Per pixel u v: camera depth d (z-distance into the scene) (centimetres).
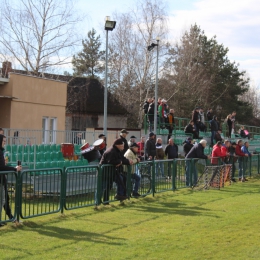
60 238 803
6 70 3231
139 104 4128
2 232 839
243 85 5422
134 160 1275
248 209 1160
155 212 1095
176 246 767
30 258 673
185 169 1568
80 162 1641
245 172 2038
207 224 954
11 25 3203
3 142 928
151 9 3984
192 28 5109
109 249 736
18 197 910
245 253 733
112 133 2322
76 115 3969
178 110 4469
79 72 5503
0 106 2259
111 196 1206
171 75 4475
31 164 1557
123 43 4062
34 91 2372
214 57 5128
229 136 3127
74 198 1069
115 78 4172
